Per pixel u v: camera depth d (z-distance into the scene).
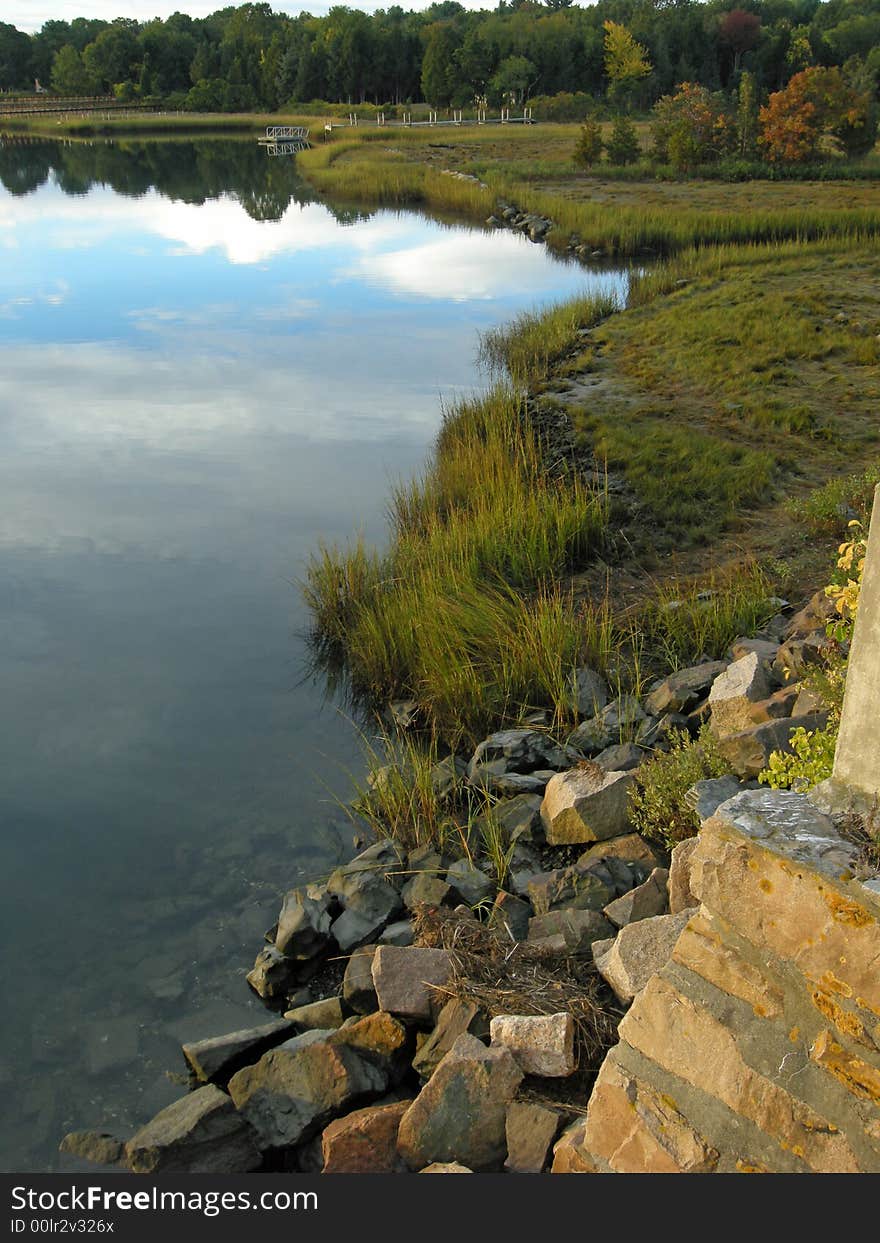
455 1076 4.41
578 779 6.96
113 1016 5.93
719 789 5.98
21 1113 5.26
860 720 3.20
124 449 17.02
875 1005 2.82
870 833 3.12
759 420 15.52
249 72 133.12
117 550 13.05
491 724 8.66
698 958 3.35
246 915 6.72
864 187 41.16
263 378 20.95
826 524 11.48
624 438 14.82
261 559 12.70
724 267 27.53
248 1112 4.86
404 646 9.55
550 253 34.44
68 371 21.91
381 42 120.38
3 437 17.77
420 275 31.52
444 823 7.17
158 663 10.28
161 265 34.47
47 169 70.00
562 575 11.10
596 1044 4.68
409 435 17.14
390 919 6.39
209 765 8.52
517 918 6.09
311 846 7.41
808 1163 2.99
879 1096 2.82
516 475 12.62
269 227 42.97
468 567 10.62
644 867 6.34
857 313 21.58
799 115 46.28
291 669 10.14
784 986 3.09
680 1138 3.30
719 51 110.06
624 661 9.13
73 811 7.89
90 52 148.12
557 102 92.94
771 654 8.11
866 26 114.56
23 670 10.15
